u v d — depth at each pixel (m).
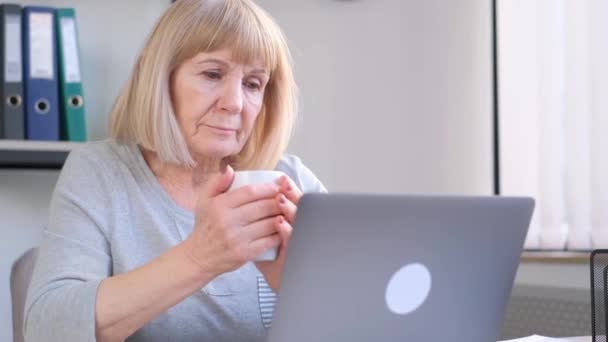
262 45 1.47
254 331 1.50
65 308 1.16
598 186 2.57
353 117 3.00
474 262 1.05
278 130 1.61
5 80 2.38
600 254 1.28
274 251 1.04
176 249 1.10
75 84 2.46
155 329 1.43
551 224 2.67
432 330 1.05
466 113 2.98
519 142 2.76
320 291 0.94
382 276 0.97
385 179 3.01
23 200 2.64
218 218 1.02
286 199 1.01
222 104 1.44
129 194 1.48
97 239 1.41
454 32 3.00
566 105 2.66
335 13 2.98
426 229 0.98
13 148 2.36
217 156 1.48
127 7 2.73
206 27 1.43
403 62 3.02
